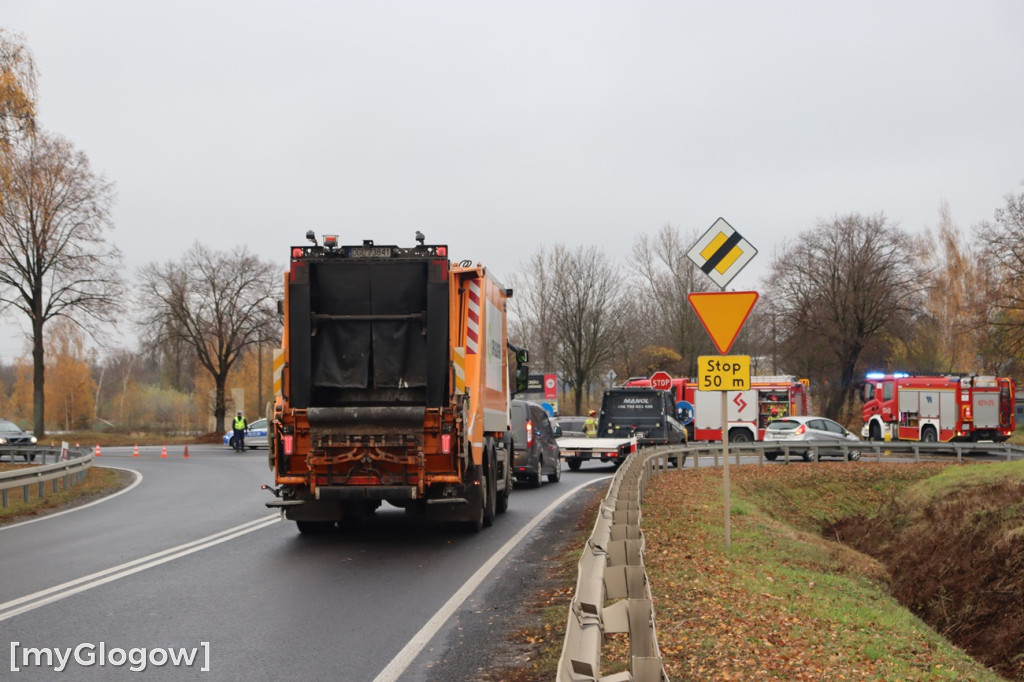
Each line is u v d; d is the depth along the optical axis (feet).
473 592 33.71
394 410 44.01
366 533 50.49
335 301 45.34
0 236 160.86
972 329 174.50
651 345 233.96
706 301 39.96
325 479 44.70
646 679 13.57
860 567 58.44
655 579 33.40
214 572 37.73
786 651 25.61
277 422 44.78
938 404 140.67
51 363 300.61
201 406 301.63
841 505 92.48
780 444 110.01
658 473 88.48
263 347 232.73
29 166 162.71
